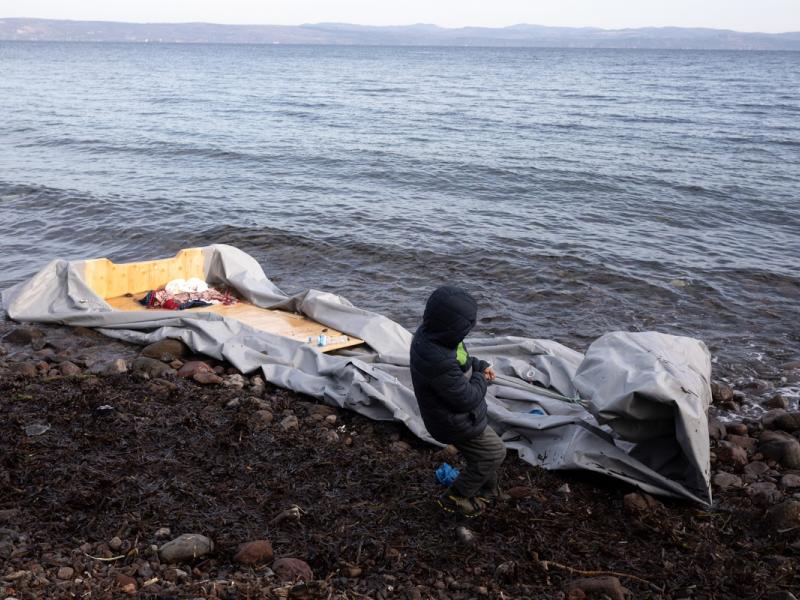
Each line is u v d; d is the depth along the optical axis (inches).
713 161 1048.8
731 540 209.9
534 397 280.7
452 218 690.8
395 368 319.0
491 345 337.7
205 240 607.2
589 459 236.8
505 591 178.1
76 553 183.3
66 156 1029.2
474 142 1229.7
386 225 657.6
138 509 207.5
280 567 179.5
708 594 180.4
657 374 225.8
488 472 204.1
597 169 961.5
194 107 1833.2
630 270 540.1
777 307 470.9
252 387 312.7
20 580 167.9
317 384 309.6
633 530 210.2
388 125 1482.5
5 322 391.9
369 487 229.5
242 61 6092.5
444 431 193.9
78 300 389.4
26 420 266.4
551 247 596.1
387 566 186.5
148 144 1151.0
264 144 1170.0
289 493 221.9
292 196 782.5
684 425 217.3
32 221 662.5
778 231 668.7
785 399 332.5
